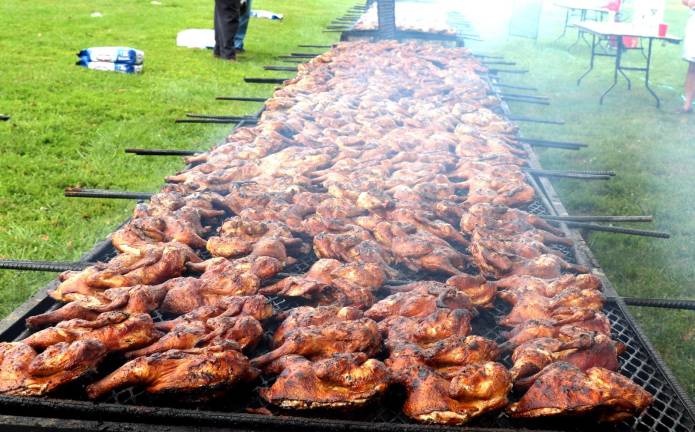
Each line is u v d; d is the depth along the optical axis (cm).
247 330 162
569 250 222
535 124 537
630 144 492
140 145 439
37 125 456
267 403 154
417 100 367
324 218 215
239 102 560
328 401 147
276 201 226
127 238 201
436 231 214
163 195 225
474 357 156
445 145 289
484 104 365
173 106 529
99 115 496
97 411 144
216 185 244
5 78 571
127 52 625
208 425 143
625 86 676
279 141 282
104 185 372
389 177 258
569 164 447
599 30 588
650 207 379
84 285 180
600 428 152
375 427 143
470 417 146
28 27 804
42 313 179
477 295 185
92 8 984
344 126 309
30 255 294
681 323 270
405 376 153
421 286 182
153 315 180
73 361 150
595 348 161
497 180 249
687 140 503
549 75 716
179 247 193
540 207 250
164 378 149
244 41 817
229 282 181
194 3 1116
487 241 203
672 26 1088
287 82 405
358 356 153
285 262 200
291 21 1006
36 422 143
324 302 182
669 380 163
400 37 577
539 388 151
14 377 148
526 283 187
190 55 714
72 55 674
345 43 532
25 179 371
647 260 320
